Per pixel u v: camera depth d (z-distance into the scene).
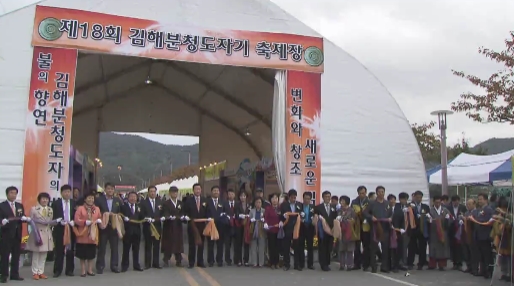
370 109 12.57
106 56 13.84
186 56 11.41
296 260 9.80
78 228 8.53
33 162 10.15
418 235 10.16
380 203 9.59
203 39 11.57
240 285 7.84
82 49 10.75
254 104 17.39
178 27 11.45
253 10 12.05
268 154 20.58
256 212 10.07
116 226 9.01
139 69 16.33
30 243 8.18
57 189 10.21
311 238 9.91
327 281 8.39
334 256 11.50
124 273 8.95
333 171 12.03
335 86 12.38
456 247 10.27
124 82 17.62
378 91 12.71
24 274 8.73
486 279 8.87
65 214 8.61
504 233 8.42
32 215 8.24
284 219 9.70
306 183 11.80
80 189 16.19
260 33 11.99
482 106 13.16
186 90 18.84
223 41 11.70
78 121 19.77
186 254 12.36
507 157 12.68
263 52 11.94
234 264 10.23
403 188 12.48
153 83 19.02
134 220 9.30
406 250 9.95
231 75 15.20
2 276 7.93
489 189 18.56
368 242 9.77
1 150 10.01
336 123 12.24
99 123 20.03
